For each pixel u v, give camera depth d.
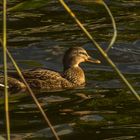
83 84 17.80
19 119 14.04
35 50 20.42
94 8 24.81
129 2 25.44
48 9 24.53
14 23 23.03
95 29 22.64
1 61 19.27
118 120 13.95
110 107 15.11
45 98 16.33
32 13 24.11
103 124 13.66
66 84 17.95
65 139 12.63
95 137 12.73
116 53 20.36
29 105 15.35
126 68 19.08
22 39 21.30
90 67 19.39
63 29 22.52
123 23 23.16
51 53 20.38
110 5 25.11
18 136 12.80
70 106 15.34
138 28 22.67
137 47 20.89
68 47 20.88
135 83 17.41
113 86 17.19
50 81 18.05
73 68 18.81
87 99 16.02
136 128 13.32
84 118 14.16
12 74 17.91
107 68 19.19
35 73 18.28
